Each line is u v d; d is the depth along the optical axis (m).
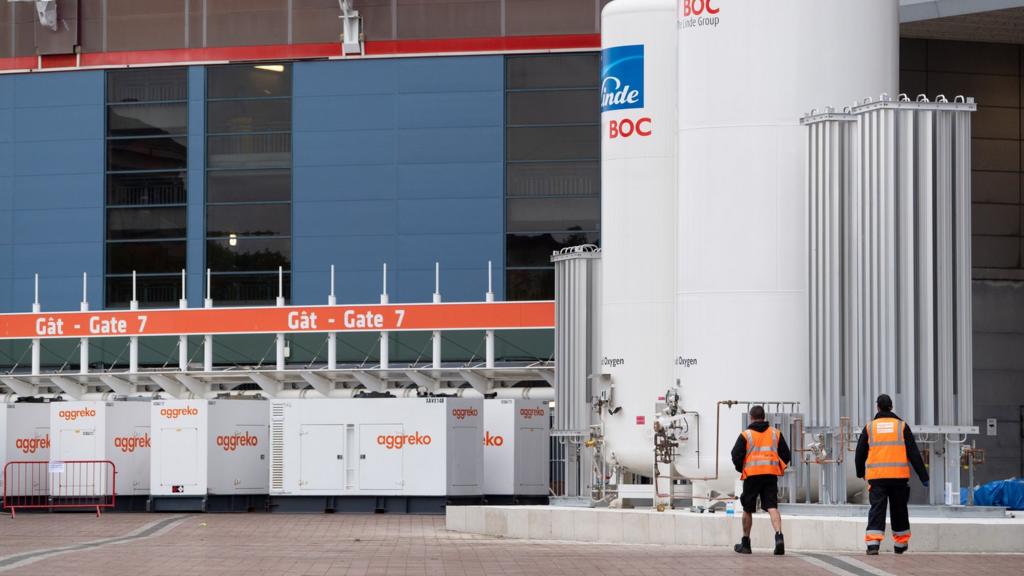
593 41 83.62
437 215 84.81
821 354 38.28
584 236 83.56
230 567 31.86
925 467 33.66
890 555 32.88
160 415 59.47
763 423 33.84
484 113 84.50
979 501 42.44
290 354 84.69
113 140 88.25
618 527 40.56
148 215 87.81
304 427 57.91
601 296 48.44
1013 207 65.62
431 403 56.66
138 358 86.81
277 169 86.62
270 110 86.75
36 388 83.31
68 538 44.34
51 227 88.50
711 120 40.62
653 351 45.78
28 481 61.56
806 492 38.38
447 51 84.88
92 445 60.22
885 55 40.62
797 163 40.09
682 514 38.56
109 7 88.25
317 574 30.05
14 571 30.97
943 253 37.38
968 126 37.59
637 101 46.28
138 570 31.14
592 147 83.75
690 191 40.94
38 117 88.75
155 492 59.22
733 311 40.28
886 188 37.44
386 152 85.44
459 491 56.94
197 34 87.25
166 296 87.44
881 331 37.38
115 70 88.25
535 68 84.44
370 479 57.12
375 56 85.50
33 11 89.00
